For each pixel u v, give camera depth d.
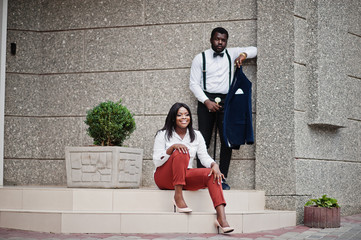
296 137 5.42
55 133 6.21
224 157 5.57
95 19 6.24
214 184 4.48
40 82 6.30
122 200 4.73
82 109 6.17
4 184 6.09
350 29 6.36
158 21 6.07
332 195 5.89
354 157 6.31
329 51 5.82
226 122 5.42
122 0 6.19
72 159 5.14
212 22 5.94
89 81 6.20
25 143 6.20
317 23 5.68
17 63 6.25
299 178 5.40
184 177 4.53
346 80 6.12
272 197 5.42
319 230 4.83
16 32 6.29
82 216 4.41
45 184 6.16
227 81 5.63
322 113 5.61
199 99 5.55
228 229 4.36
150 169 5.93
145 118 6.01
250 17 5.84
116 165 5.02
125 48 6.14
